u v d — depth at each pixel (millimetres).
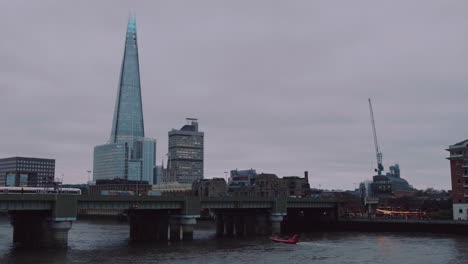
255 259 92250
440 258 93188
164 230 136250
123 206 119875
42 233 108125
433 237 134000
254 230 160125
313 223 181000
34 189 152500
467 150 153000
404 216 192750
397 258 93438
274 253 101375
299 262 88625
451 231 142625
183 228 131625
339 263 87312
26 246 111000
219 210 159250
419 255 97375
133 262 87438
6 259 89188
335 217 177625
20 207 100750
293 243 121688
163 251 104375
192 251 104625
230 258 93625
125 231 175375
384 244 118125
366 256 96500
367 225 164625
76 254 97875
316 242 124750
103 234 159500
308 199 168625
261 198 153625
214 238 139250
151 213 136000
